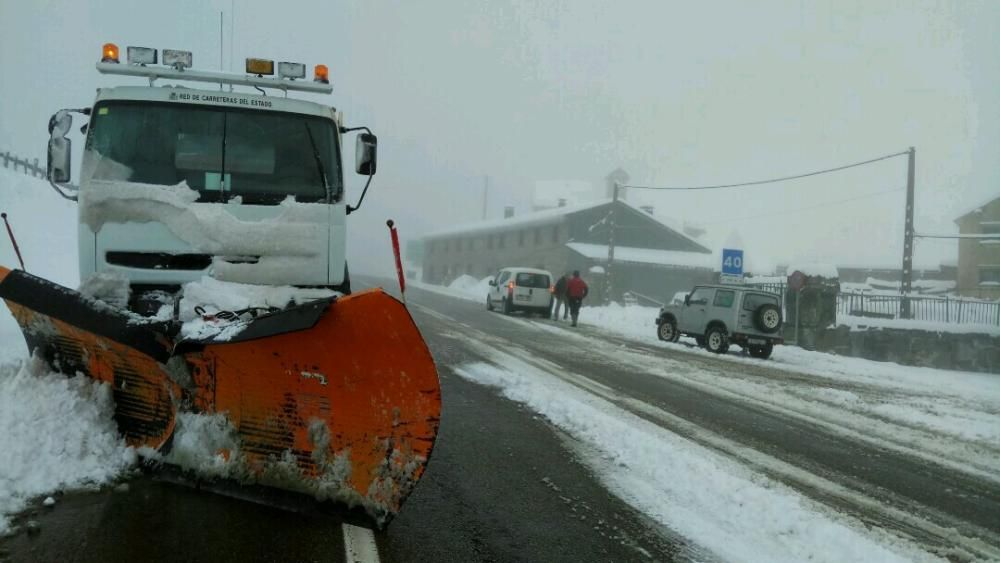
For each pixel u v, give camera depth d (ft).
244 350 13.14
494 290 84.43
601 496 16.16
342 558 11.93
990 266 135.13
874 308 66.23
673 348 54.08
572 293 70.08
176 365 13.87
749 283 68.85
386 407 12.70
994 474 20.61
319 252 18.86
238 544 12.14
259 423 13.69
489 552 12.71
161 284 17.66
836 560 13.20
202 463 13.93
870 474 19.74
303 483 13.32
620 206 155.33
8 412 14.34
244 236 18.02
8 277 14.51
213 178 18.44
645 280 150.61
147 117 18.37
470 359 38.45
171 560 11.40
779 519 15.15
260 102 19.10
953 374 50.60
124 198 17.62
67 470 13.88
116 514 12.92
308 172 19.20
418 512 14.57
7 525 12.04
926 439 24.95
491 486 16.56
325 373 12.87
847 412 29.60
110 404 15.29
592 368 38.22
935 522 15.93
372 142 20.95
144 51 21.06
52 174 18.84
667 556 12.98
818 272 60.44
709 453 20.81
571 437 21.57
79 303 13.98
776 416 27.63
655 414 26.17
